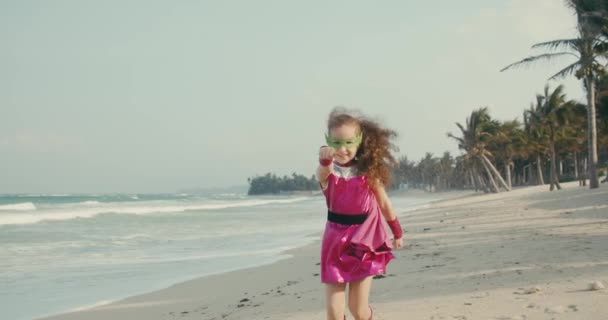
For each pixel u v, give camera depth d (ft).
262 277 34.09
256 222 95.66
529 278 20.83
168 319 23.76
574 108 140.15
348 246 11.60
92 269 39.34
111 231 74.59
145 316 24.91
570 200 78.84
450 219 71.00
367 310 12.00
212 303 26.61
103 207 158.92
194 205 201.05
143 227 82.48
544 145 192.24
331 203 11.83
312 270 35.58
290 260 42.39
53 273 37.65
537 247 31.32
